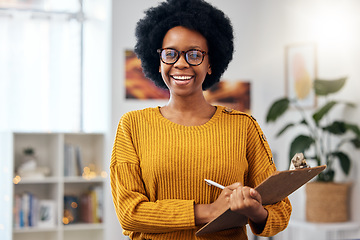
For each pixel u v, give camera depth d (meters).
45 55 5.36
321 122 4.62
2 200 4.89
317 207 4.27
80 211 4.98
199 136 1.34
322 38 4.63
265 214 1.26
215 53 1.40
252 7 5.50
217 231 1.32
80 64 5.47
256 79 5.48
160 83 1.51
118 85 5.00
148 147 1.35
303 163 1.24
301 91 4.87
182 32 1.33
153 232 1.33
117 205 1.36
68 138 5.20
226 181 1.33
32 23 5.33
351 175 4.30
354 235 4.22
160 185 1.33
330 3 4.53
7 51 5.23
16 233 4.91
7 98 5.21
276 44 5.23
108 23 5.05
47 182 4.84
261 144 1.43
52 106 5.37
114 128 4.95
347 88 4.31
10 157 4.67
